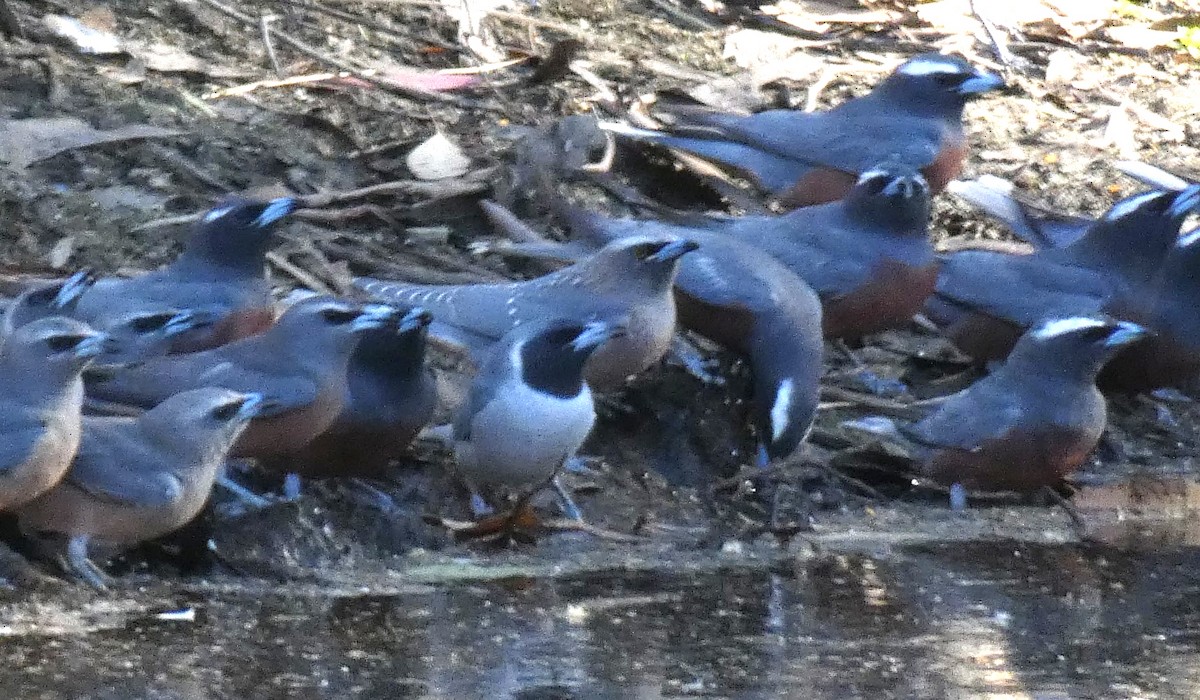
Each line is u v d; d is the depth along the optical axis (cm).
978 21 2311
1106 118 2141
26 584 1124
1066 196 1966
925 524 1419
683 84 2011
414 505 1345
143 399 1238
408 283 1515
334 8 2000
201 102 1755
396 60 1928
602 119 1862
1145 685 1062
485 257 1623
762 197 1838
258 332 1395
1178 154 2073
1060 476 1449
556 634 1107
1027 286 1608
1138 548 1373
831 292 1541
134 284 1384
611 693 1005
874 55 2209
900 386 1628
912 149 1753
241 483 1316
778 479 1444
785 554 1322
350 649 1053
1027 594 1244
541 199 1697
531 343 1282
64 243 1528
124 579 1166
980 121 2112
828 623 1162
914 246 1559
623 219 1603
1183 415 1697
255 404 1179
